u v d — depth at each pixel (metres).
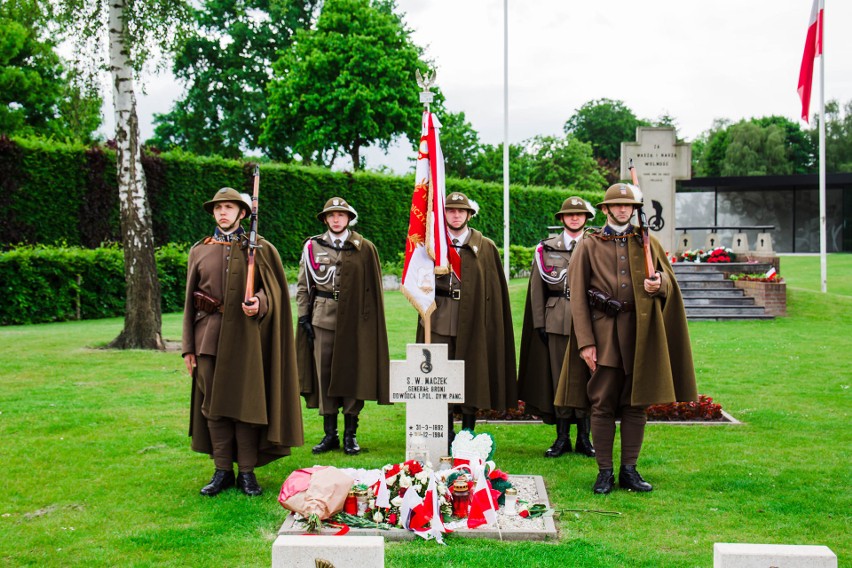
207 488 5.78
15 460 6.58
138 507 5.51
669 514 5.32
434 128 6.42
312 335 7.13
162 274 19.56
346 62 37.53
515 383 7.25
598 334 5.88
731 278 17.89
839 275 26.17
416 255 6.33
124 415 8.15
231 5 41.00
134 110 12.71
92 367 10.87
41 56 31.67
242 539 4.89
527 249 27.16
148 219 12.87
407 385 5.99
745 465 6.45
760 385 9.95
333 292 7.06
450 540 4.89
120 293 18.83
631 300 5.84
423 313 6.28
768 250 19.67
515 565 4.45
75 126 20.02
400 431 7.88
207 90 41.25
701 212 40.41
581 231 7.19
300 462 6.68
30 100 31.05
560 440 6.98
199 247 6.01
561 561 4.51
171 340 13.70
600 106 64.69
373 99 36.94
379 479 5.23
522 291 18.86
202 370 5.86
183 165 22.30
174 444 7.15
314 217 25.23
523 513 5.21
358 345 7.04
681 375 5.96
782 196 39.56
